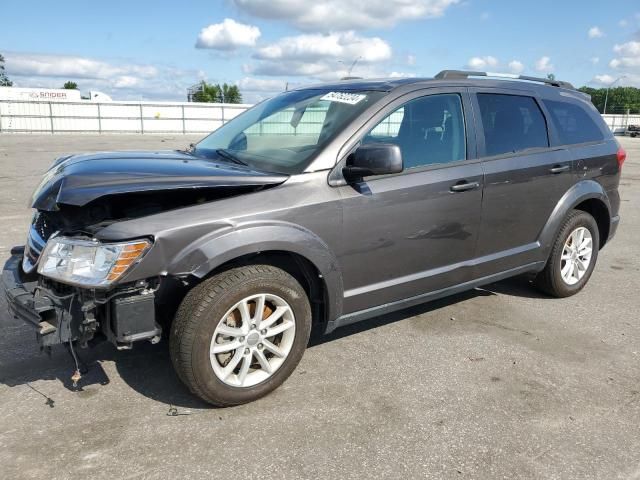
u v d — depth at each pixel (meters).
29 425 2.92
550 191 4.57
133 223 2.79
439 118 3.90
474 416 3.09
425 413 3.11
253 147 3.79
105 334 2.90
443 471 2.63
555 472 2.64
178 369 2.96
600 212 5.21
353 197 3.36
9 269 3.24
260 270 3.06
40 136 34.41
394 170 3.14
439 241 3.86
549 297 5.06
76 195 2.74
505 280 5.55
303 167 3.31
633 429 3.01
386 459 2.70
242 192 3.11
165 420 2.99
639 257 6.68
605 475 2.63
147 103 42.91
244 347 3.09
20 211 8.51
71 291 2.81
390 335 4.15
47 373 3.48
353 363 3.69
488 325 4.38
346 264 3.42
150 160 3.44
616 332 4.32
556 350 3.97
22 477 2.51
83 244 2.74
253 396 3.14
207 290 2.92
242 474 2.57
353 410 3.13
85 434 2.85
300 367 3.62
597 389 3.43
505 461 2.71
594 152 4.97
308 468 2.62
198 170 3.17
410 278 3.77
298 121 3.78
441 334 4.19
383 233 3.53
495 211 4.15
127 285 2.75
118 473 2.56
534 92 4.64
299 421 3.01
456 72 4.24
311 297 3.47
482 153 4.10
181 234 2.81
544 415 3.12
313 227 3.21
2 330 4.09
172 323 2.95
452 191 3.84
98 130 41.84
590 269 5.16
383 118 3.58
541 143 4.57
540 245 4.61
